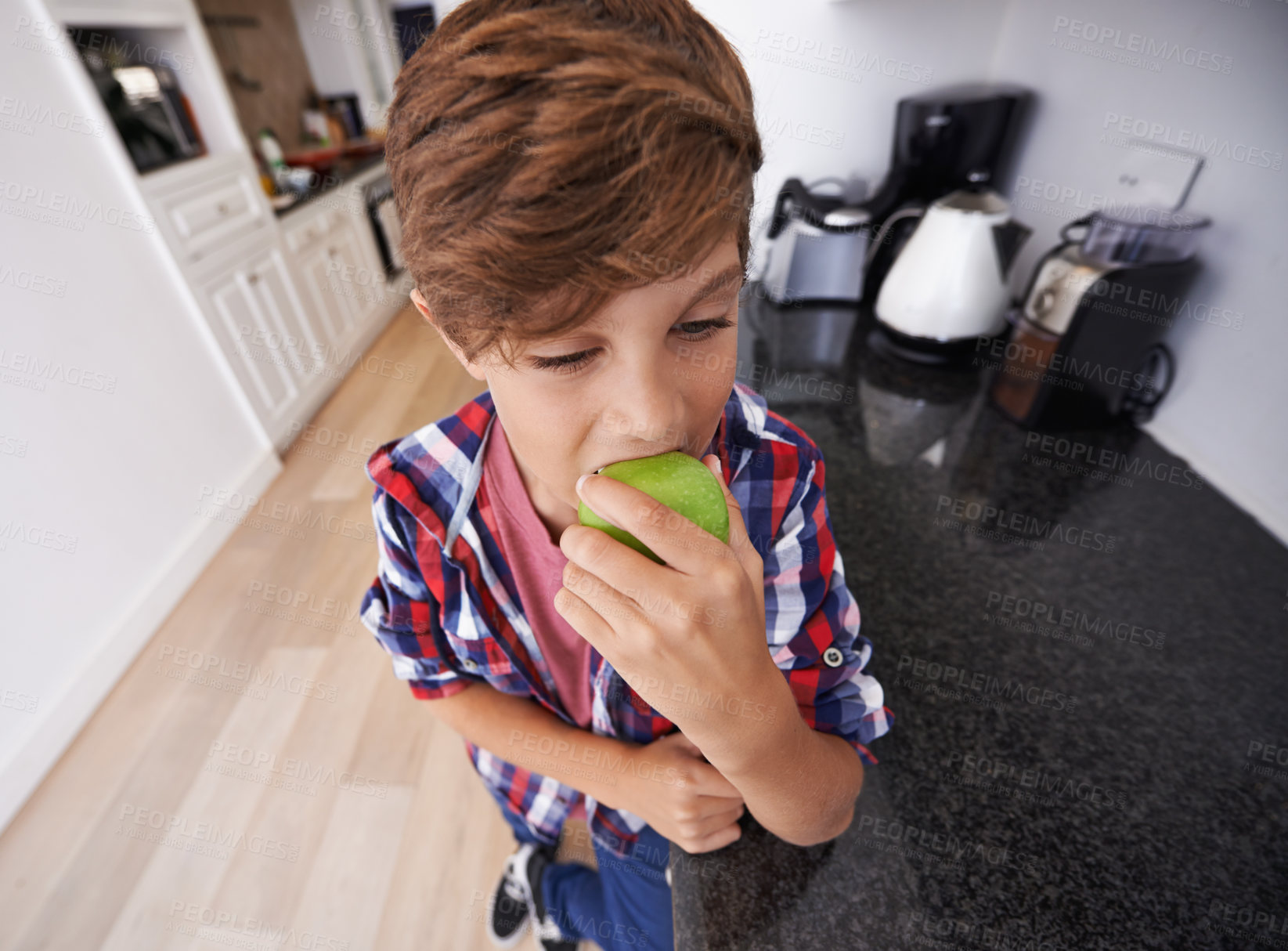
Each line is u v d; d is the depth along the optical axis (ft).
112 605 5.44
